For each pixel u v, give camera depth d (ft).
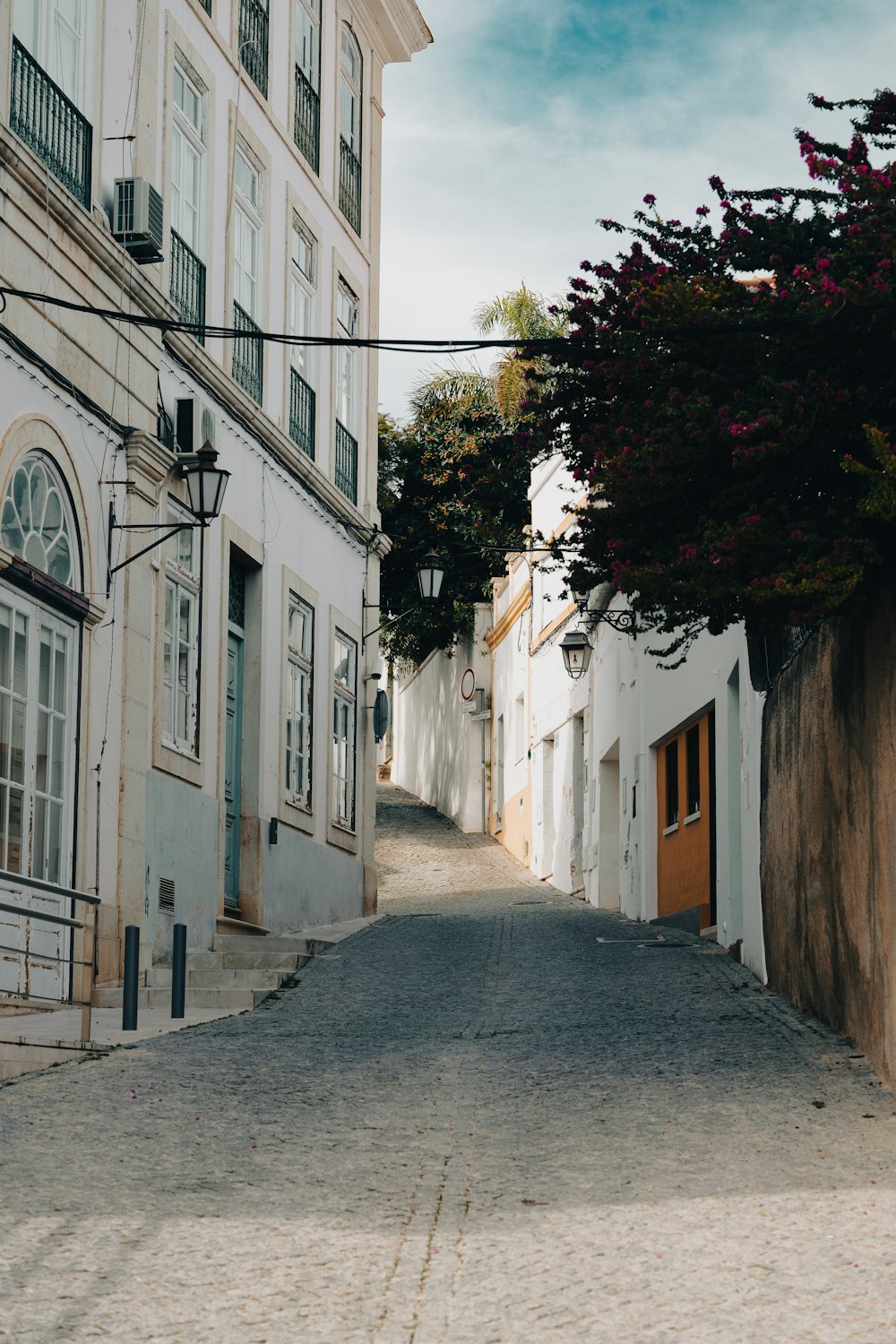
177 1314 18.16
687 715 64.44
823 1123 27.66
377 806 138.10
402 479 126.31
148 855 48.93
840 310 28.40
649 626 33.68
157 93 51.19
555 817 99.45
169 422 52.24
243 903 59.52
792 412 28.71
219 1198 22.93
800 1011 39.93
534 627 105.91
